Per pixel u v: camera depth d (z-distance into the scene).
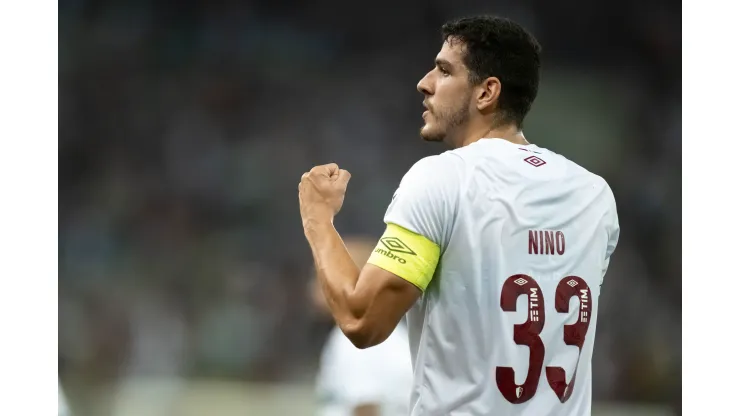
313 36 56.34
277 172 54.22
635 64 54.03
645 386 44.28
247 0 56.41
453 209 8.55
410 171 8.89
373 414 14.68
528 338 8.56
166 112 55.62
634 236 50.31
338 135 55.03
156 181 54.44
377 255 8.47
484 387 8.49
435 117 9.46
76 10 55.69
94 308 50.56
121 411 47.06
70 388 47.72
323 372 15.52
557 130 53.19
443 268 8.62
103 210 53.47
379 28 56.28
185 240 52.81
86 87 55.34
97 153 54.94
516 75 9.27
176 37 56.16
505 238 8.61
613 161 52.50
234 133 55.22
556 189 8.94
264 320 49.94
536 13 54.94
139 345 49.59
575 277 8.86
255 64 56.09
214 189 54.06
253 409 46.50
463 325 8.55
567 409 8.71
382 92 55.72
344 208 52.50
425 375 8.73
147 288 51.47
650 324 46.62
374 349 14.94
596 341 45.50
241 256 52.12
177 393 47.56
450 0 55.88
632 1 54.03
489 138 9.24
